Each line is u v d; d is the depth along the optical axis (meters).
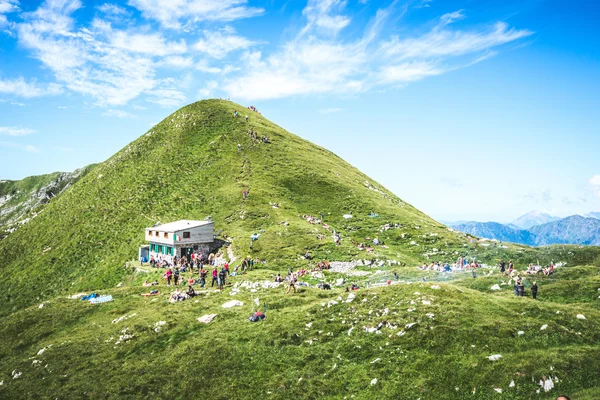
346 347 34.94
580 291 45.06
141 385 34.62
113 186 136.75
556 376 26.84
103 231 113.88
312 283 65.19
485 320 34.22
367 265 77.69
